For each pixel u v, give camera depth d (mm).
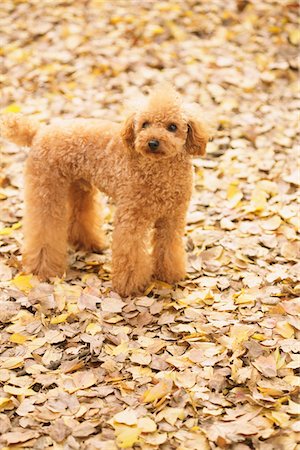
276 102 2318
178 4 2697
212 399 1457
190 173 1662
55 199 1738
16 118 1743
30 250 1766
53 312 1656
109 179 1678
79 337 1591
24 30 2633
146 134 1568
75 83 2406
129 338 1594
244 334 1560
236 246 1812
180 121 1593
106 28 2613
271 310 1622
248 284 1703
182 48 2523
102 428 1418
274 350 1539
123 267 1688
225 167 2076
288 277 1702
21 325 1616
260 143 2152
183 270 1748
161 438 1396
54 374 1511
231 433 1394
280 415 1416
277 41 2529
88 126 1712
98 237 1865
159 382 1474
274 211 1901
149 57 2484
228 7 2676
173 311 1656
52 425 1414
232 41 2547
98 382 1501
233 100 2299
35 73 2443
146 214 1659
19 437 1394
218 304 1655
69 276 1779
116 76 2420
